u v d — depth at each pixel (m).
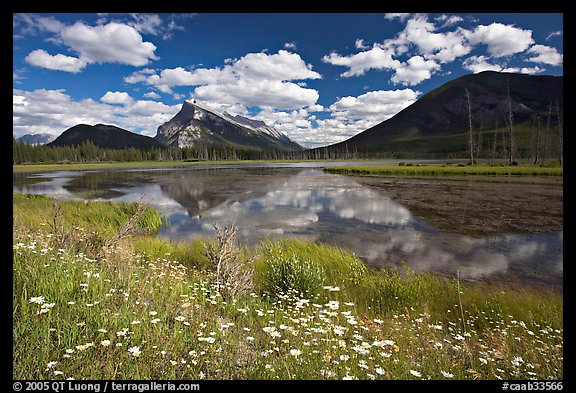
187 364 3.21
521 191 35.66
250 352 3.84
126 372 3.01
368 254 14.95
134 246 11.65
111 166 142.75
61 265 5.08
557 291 10.55
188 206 29.56
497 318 7.43
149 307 4.50
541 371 4.10
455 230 19.67
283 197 35.09
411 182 49.41
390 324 5.98
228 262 7.19
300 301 5.80
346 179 58.47
